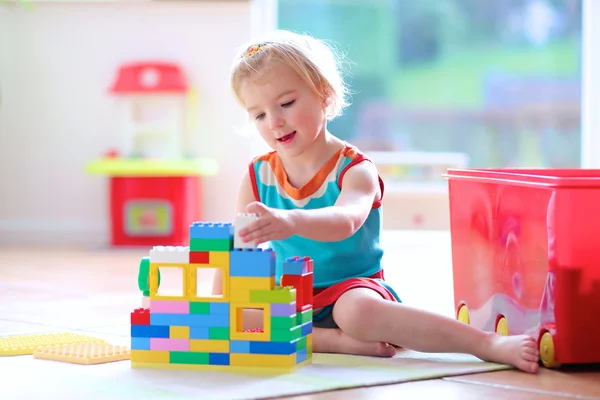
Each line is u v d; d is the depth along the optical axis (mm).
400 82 6719
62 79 3410
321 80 1331
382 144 6789
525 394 997
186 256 1122
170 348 1128
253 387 1007
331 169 1355
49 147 3428
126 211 3246
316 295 1285
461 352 1178
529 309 1202
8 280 2244
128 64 3385
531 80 6742
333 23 6469
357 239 1348
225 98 3393
